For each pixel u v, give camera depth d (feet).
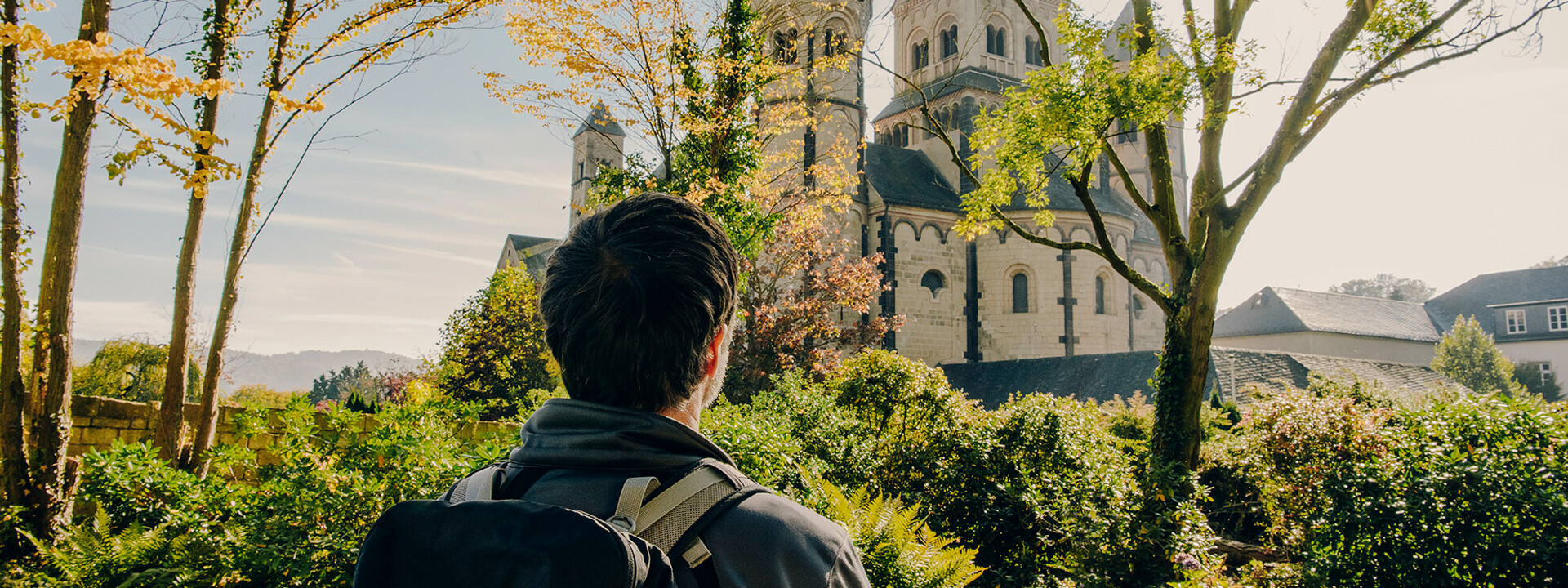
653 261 3.24
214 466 19.81
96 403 24.88
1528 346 169.58
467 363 71.97
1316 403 36.35
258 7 23.50
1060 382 94.58
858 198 113.39
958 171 123.65
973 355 114.93
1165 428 37.35
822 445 24.64
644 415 3.08
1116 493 24.30
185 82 17.22
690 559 2.78
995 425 26.86
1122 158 136.77
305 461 15.34
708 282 3.35
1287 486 34.35
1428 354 168.96
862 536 12.89
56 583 13.20
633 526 2.77
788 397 29.76
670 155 45.52
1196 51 36.19
